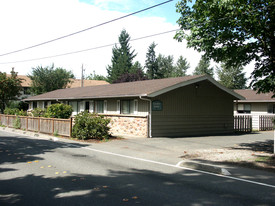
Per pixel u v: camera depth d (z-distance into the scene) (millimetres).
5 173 6938
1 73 31391
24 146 11766
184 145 12984
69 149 11195
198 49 11852
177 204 4906
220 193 5625
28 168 7535
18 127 20109
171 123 17344
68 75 45562
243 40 11000
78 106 24000
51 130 16359
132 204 4840
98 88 25031
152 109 16359
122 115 17906
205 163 8758
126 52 64375
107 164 8359
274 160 9148
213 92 20031
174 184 6250
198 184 6297
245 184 6367
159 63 69562
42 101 30203
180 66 75812
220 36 10773
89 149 11336
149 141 14227
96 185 6008
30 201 4906
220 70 55812
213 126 19938
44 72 42250
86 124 14203
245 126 22203
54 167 7734
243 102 27562
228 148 12180
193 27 11125
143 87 18250
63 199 5035
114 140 14289
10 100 34969
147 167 8062
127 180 6500
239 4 9883
